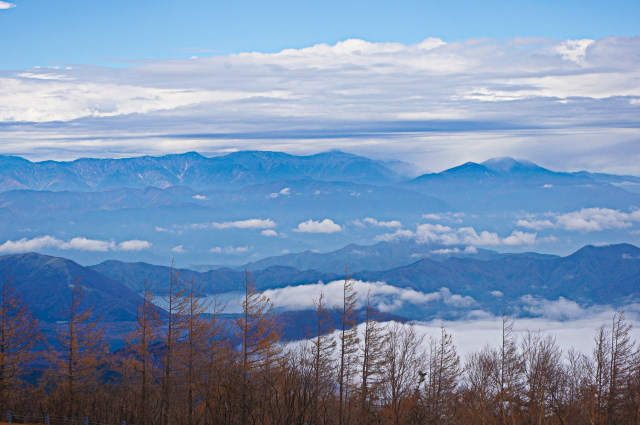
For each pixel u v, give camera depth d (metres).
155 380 52.88
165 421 47.56
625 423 51.50
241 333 57.03
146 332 53.47
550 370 49.78
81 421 51.31
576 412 49.38
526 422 45.91
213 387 39.66
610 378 55.75
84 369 56.03
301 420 33.62
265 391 37.12
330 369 57.09
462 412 52.75
